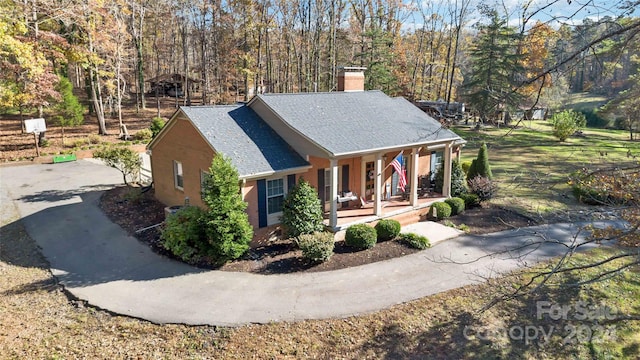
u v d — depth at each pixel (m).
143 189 20.20
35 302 10.66
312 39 47.62
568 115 32.69
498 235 15.57
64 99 34.38
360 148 14.80
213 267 12.58
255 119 16.56
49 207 18.20
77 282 11.70
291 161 14.92
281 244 14.47
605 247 14.19
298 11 45.09
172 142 17.03
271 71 48.69
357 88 20.69
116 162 20.03
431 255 13.67
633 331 9.77
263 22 42.38
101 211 17.69
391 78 38.84
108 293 11.05
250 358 8.64
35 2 24.39
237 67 43.59
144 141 32.19
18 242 14.54
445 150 18.44
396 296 11.00
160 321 9.77
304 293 11.09
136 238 14.81
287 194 14.72
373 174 18.17
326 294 11.05
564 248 14.14
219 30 43.69
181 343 9.04
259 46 42.16
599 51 6.29
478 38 42.06
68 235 15.14
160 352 8.77
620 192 7.32
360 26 44.81
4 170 24.84
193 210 13.77
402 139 16.59
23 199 19.34
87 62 30.09
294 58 52.06
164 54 62.44
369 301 10.73
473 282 11.82
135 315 10.00
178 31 53.00
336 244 14.34
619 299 11.03
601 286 11.62
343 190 17.06
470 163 23.25
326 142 14.61
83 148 29.08
